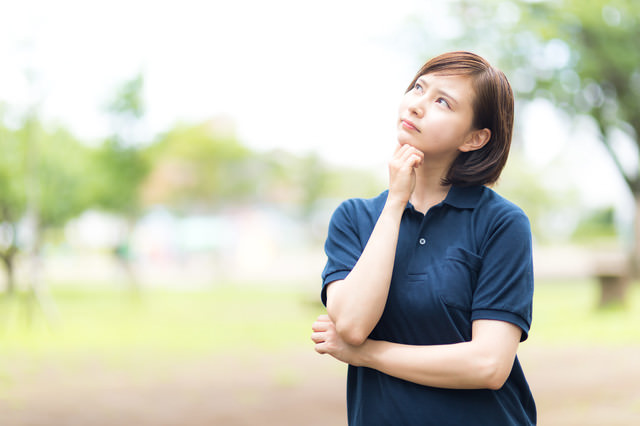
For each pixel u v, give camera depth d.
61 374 7.71
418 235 1.62
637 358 7.54
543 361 7.74
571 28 13.48
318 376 7.52
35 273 12.37
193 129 35.47
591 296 15.16
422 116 1.63
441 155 1.67
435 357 1.51
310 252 40.19
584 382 6.45
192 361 8.63
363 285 1.53
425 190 1.71
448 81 1.63
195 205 36.91
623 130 16.03
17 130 12.85
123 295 19.36
